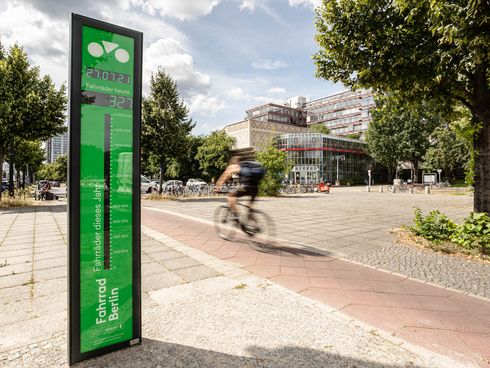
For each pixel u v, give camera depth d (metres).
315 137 57.88
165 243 6.44
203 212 12.48
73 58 2.11
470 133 6.44
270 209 14.19
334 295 3.67
